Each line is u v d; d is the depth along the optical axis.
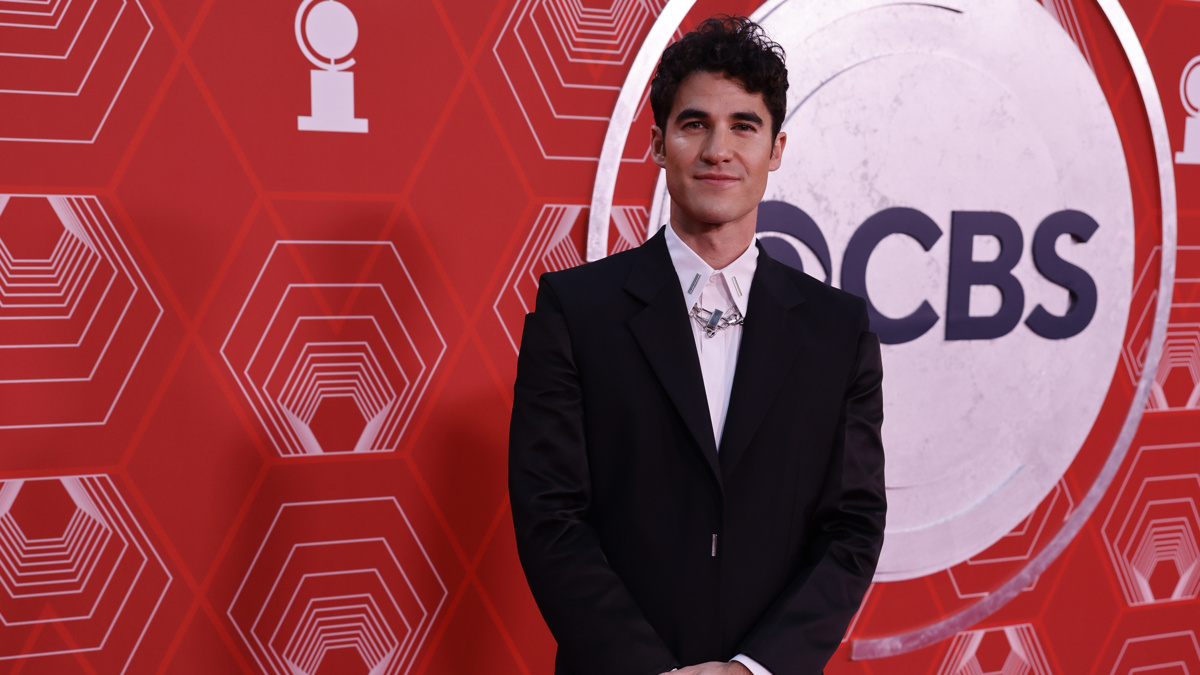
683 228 1.25
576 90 1.75
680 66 1.21
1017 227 2.02
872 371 1.29
